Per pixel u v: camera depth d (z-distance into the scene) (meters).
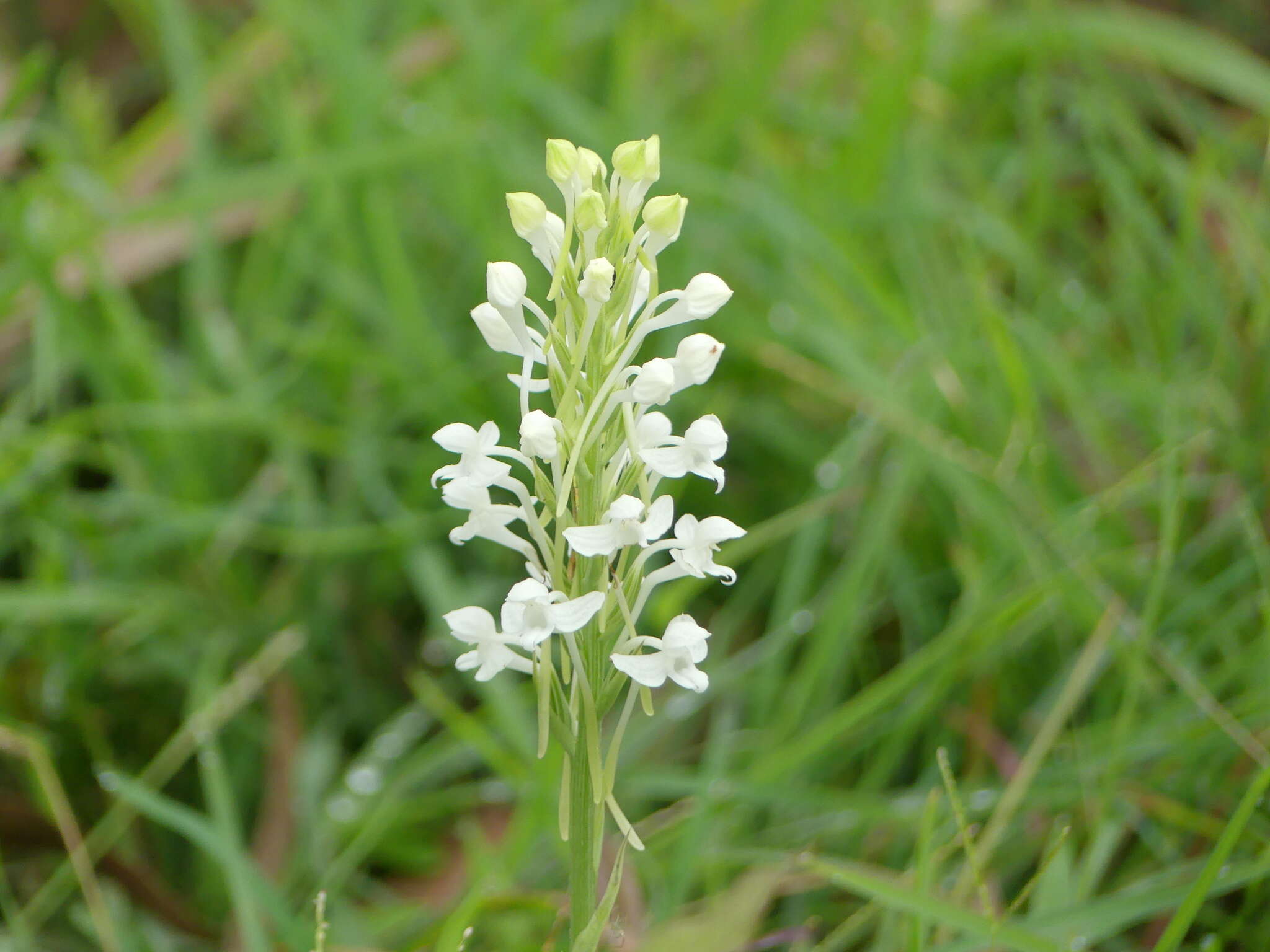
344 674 0.64
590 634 0.40
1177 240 0.74
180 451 0.66
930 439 0.57
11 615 0.59
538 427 0.38
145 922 0.53
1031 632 0.57
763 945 0.47
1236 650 0.56
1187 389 0.64
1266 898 0.50
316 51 0.76
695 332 0.71
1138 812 0.53
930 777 0.55
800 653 0.62
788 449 0.68
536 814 0.51
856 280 0.69
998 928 0.44
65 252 0.64
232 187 0.66
